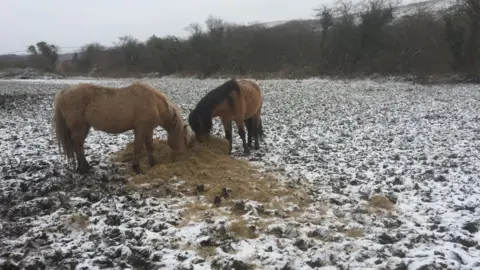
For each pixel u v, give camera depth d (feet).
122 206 19.04
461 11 102.78
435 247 14.78
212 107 27.66
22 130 41.83
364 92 82.99
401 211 18.78
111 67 214.28
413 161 27.78
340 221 17.72
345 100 69.26
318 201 20.26
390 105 60.90
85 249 14.87
